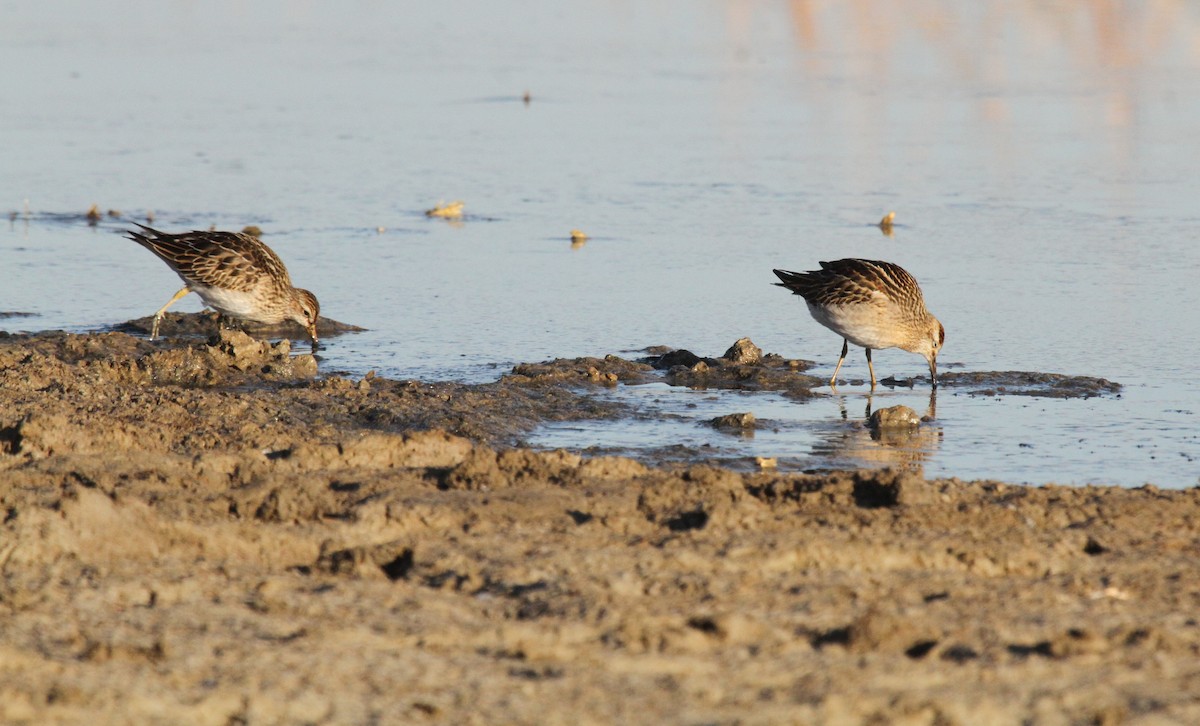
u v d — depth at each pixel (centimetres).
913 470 1316
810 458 1354
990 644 825
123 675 755
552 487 1111
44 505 1000
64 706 720
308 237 2338
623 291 2055
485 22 5309
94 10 5409
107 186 2650
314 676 764
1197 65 4262
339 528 1000
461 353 1755
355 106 3575
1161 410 1529
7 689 728
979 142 3170
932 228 2411
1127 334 1834
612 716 734
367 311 1952
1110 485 1215
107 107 3466
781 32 5078
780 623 850
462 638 820
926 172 2864
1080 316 1914
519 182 2772
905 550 968
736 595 891
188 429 1311
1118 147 3105
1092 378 1650
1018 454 1373
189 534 958
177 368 1581
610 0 5894
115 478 1088
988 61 4378
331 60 4341
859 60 4444
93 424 1255
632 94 3809
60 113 3375
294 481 1084
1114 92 3825
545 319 1914
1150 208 2545
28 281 2064
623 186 2745
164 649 777
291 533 985
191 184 2688
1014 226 2420
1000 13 5331
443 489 1107
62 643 793
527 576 914
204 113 3434
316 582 902
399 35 4953
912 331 1644
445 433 1235
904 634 826
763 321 1927
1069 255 2231
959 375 1686
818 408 1555
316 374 1638
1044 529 1041
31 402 1338
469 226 2434
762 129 3331
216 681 754
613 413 1507
